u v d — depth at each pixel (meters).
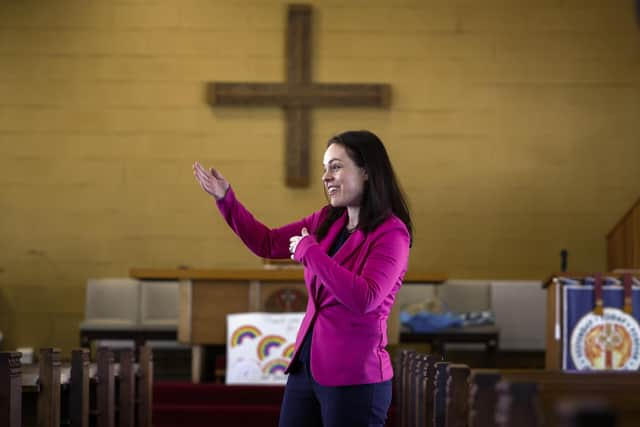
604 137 11.45
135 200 11.45
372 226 3.18
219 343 7.98
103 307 10.74
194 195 11.47
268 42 11.52
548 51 11.52
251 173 11.46
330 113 11.49
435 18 11.57
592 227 11.40
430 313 10.16
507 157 11.47
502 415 2.30
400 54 11.55
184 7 11.55
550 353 7.07
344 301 2.98
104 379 5.15
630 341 6.86
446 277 8.20
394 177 3.29
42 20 11.50
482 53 11.52
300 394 3.21
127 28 11.52
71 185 11.43
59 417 4.53
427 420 4.29
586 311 6.87
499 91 11.50
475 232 11.41
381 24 11.57
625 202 11.41
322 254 3.01
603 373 2.83
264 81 11.49
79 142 11.45
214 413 7.58
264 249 3.49
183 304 7.97
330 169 3.28
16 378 3.89
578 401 1.53
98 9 11.53
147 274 7.98
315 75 11.53
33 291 11.37
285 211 11.45
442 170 11.46
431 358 4.35
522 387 2.29
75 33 11.51
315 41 11.55
